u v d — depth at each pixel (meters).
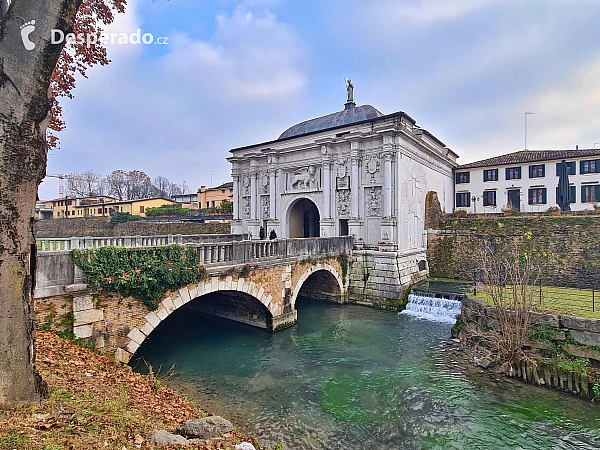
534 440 9.05
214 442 6.40
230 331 17.89
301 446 8.77
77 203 70.69
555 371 11.45
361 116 27.67
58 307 9.30
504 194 35.03
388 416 10.17
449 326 18.53
